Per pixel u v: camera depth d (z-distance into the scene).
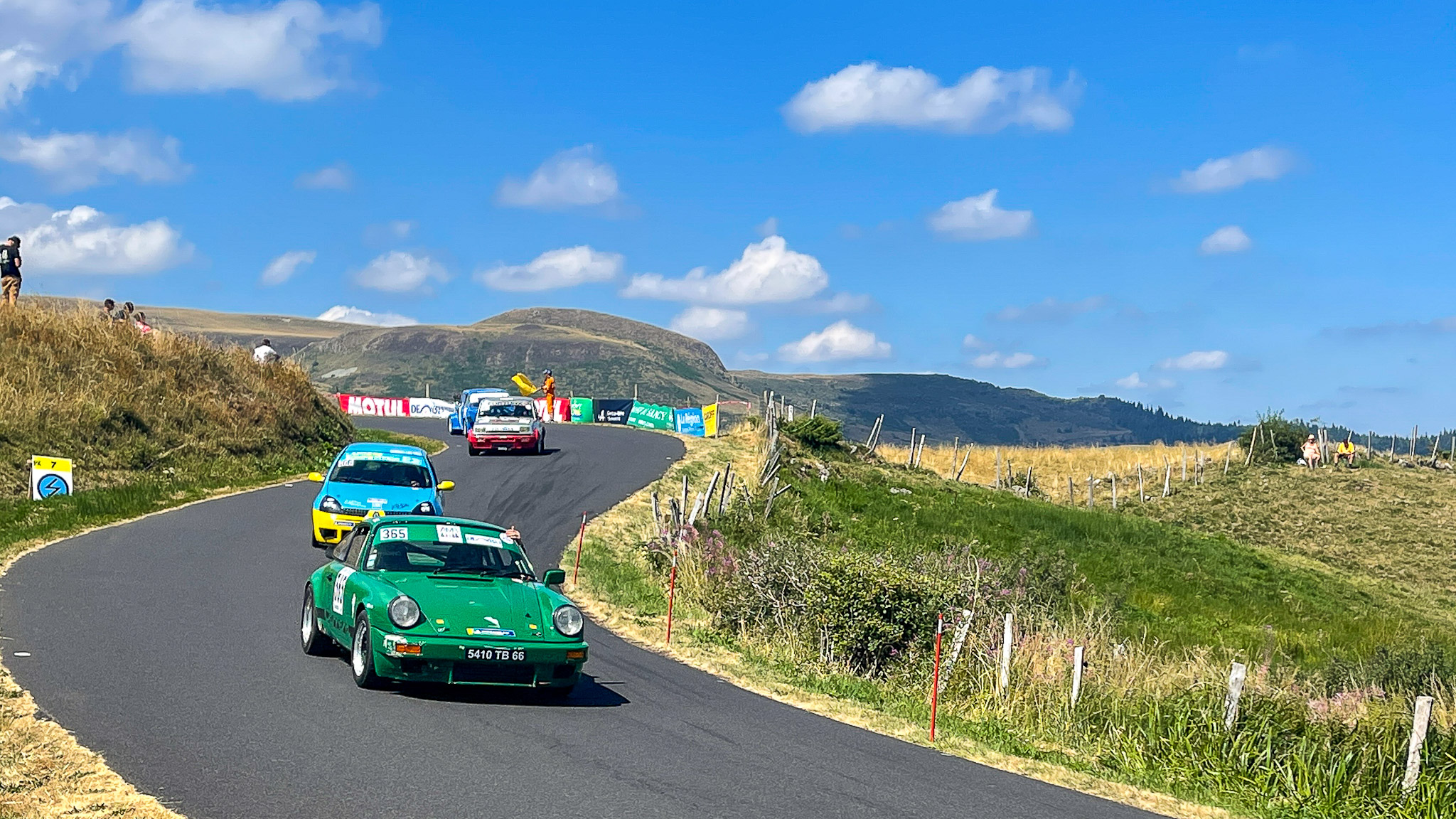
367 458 20.80
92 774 6.81
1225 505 51.56
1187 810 9.46
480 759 7.97
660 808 7.18
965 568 22.73
